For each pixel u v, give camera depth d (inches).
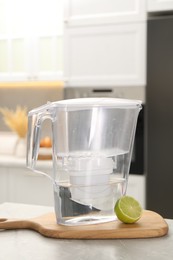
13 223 46.7
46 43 127.9
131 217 44.6
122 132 46.1
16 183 120.3
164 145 104.6
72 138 44.3
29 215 53.9
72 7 117.3
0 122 143.4
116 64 113.1
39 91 136.7
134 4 110.4
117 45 112.7
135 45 110.7
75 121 44.1
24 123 132.0
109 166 45.5
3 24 132.6
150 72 106.3
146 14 109.1
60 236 43.0
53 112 44.5
